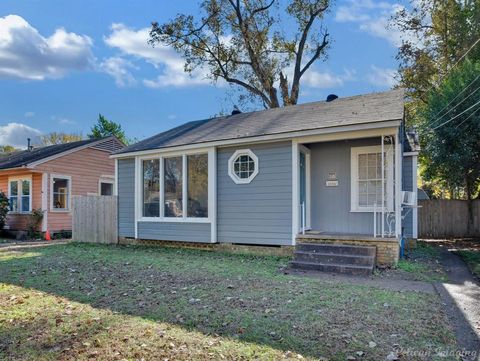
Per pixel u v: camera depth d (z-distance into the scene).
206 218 10.62
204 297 5.45
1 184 18.72
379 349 3.58
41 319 4.50
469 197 15.36
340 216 10.14
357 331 4.05
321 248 8.48
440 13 19.53
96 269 7.79
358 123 8.36
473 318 4.61
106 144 20.05
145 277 6.92
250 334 3.97
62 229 17.52
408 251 10.87
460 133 13.33
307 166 10.55
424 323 4.32
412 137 13.56
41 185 16.92
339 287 6.11
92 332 4.05
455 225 15.49
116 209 12.81
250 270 7.62
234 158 10.32
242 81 23.83
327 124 8.93
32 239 16.31
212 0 22.20
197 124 13.74
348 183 10.09
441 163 14.03
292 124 9.93
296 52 23.47
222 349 3.59
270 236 9.70
